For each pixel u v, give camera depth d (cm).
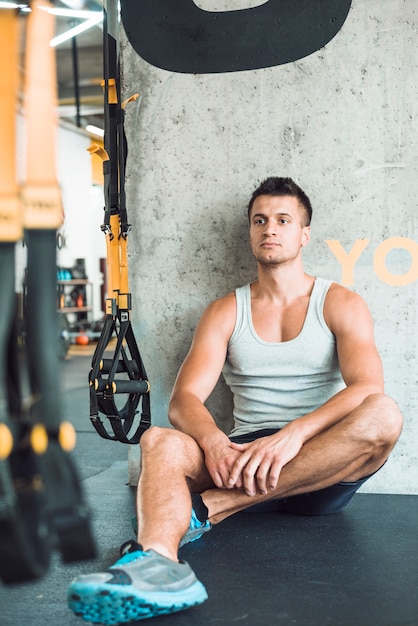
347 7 271
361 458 214
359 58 272
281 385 249
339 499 237
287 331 248
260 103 280
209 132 285
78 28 639
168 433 200
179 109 286
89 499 274
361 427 207
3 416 86
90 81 1046
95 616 150
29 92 91
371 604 166
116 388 237
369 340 238
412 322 272
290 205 247
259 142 281
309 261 279
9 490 84
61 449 90
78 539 88
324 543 214
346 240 276
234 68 281
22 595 176
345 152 275
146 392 247
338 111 274
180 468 193
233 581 182
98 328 1233
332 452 207
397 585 178
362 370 228
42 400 89
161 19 286
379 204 273
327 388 249
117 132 243
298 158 278
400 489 276
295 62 277
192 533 202
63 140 1207
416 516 244
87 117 1209
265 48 279
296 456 207
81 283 1222
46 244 91
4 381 89
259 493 208
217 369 245
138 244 292
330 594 173
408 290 272
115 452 374
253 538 220
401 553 204
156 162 289
